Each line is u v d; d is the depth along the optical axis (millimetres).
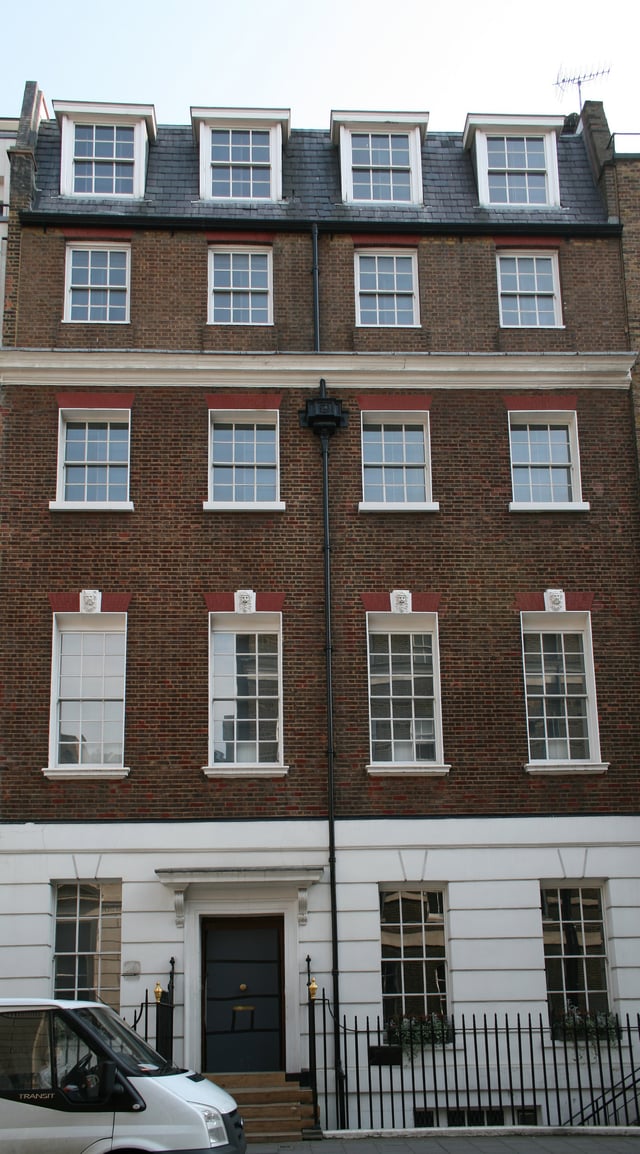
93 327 20141
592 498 19859
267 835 17969
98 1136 10203
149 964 17281
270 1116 15805
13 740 18031
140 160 21734
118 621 18828
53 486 19188
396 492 19938
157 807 17969
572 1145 14438
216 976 17750
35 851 17656
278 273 20797
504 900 17984
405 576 19250
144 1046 11438
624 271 21125
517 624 19156
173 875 17312
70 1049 10602
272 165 21984
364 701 18656
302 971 17406
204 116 21984
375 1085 16969
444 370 20188
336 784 18297
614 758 18688
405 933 17984
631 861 18266
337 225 20906
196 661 18594
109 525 19094
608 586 19453
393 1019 17516
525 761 18562
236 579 19016
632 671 19094
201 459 19547
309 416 19688
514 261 21406
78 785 17984
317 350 20234
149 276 20531
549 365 20328
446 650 18969
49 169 21672
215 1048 17469
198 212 21375
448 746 18562
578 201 22109
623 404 20375
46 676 18328
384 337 20594
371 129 22359
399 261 21266
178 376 19875
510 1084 16156
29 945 17250
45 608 18609
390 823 18156
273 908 17781
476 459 19891
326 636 18781
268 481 19844
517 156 22438
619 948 17859
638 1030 16688
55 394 19641
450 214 21797
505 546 19500
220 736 18625
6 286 20172
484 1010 17516
